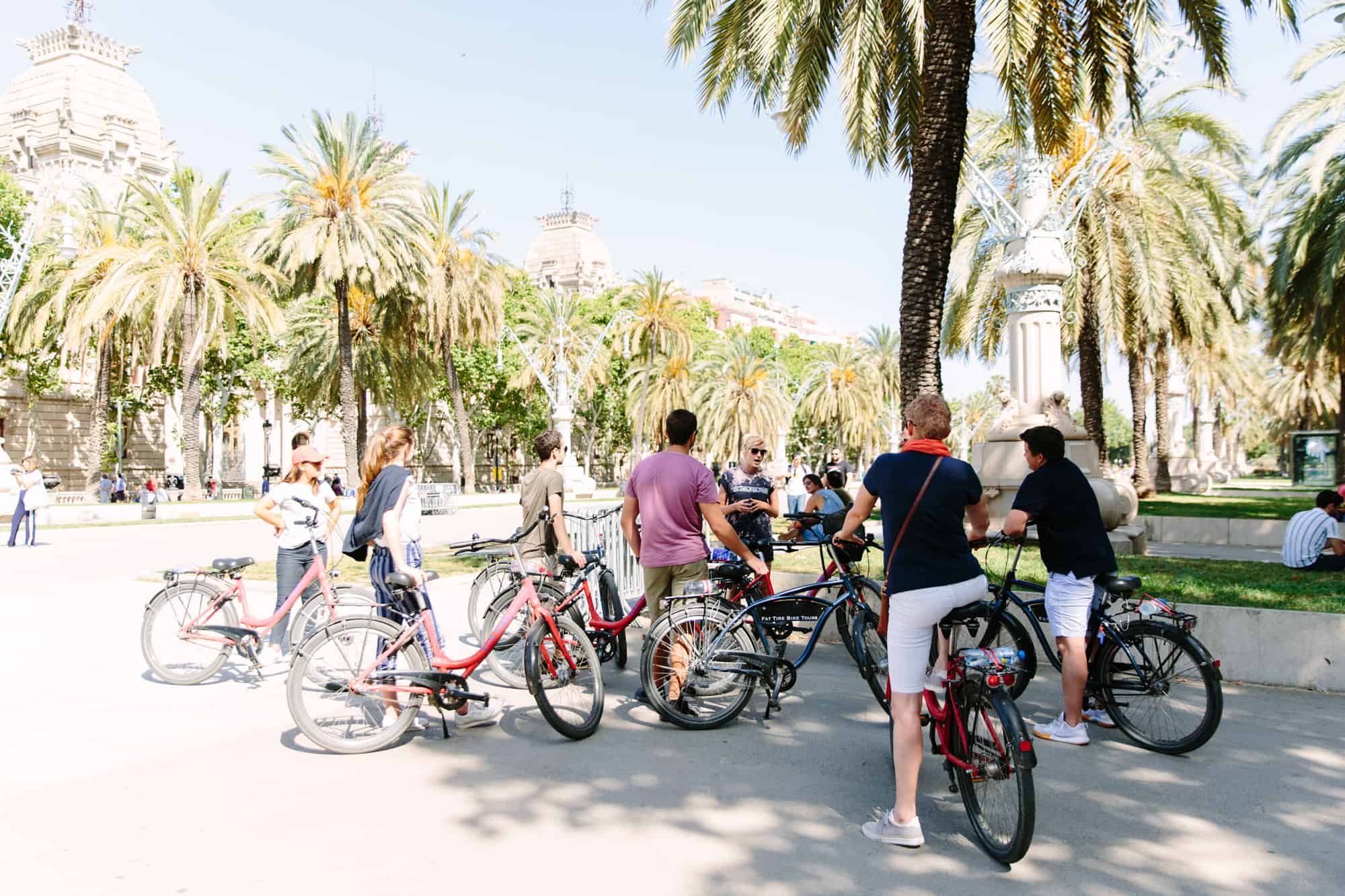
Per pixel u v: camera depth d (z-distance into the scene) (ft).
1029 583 19.90
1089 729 18.39
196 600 22.36
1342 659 21.01
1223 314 78.89
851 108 35.91
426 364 129.49
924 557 12.92
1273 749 17.06
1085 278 66.33
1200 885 11.66
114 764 16.28
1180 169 60.49
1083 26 34.81
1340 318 65.41
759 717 19.43
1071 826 13.50
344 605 22.76
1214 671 16.40
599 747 17.42
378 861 12.30
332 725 17.24
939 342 33.60
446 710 18.51
